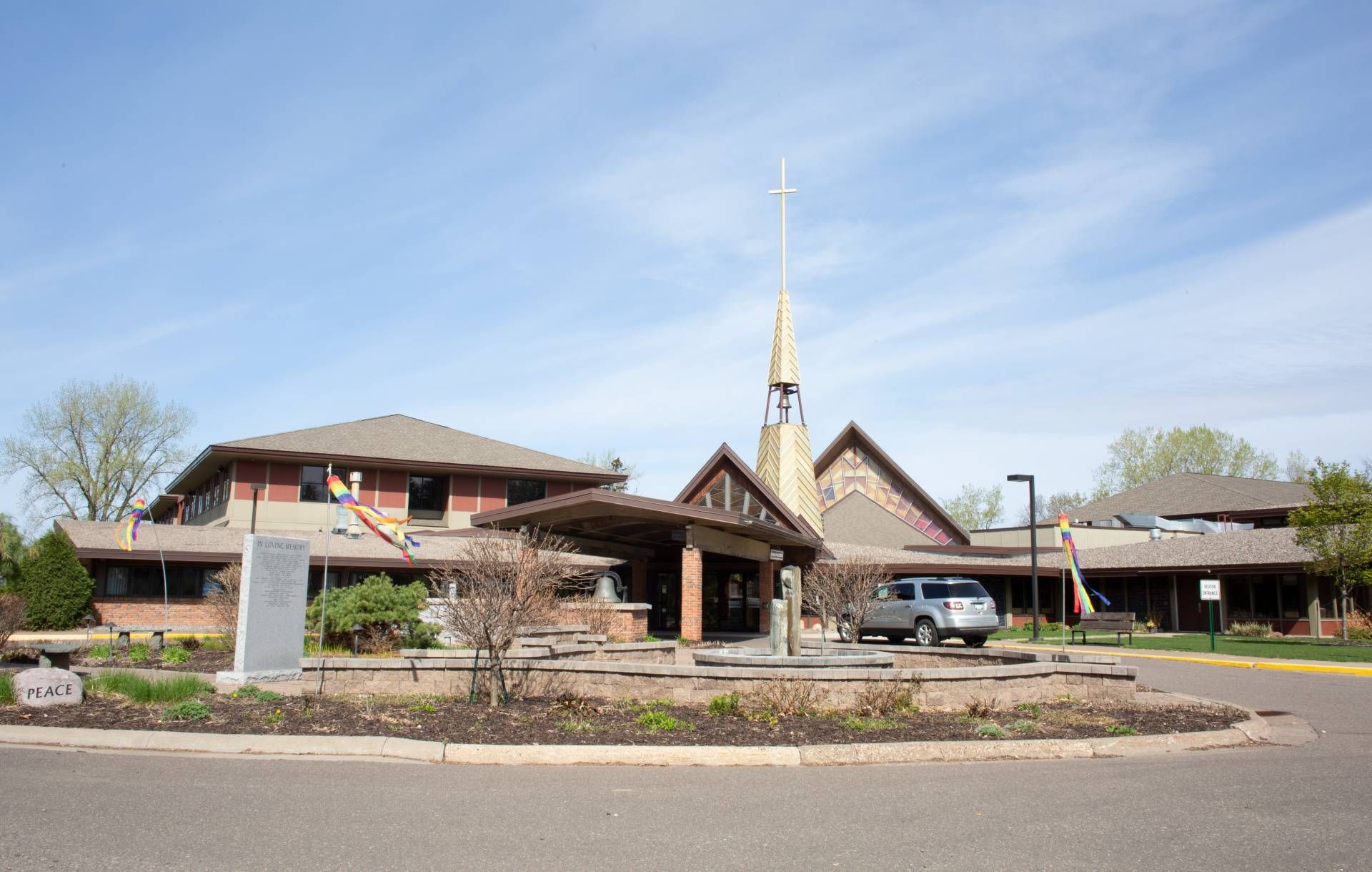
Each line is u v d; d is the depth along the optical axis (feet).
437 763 29.71
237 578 68.23
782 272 150.20
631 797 25.07
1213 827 22.39
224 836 20.54
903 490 162.50
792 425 142.82
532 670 43.57
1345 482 99.40
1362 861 19.77
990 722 37.04
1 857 18.67
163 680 40.88
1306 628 115.14
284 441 119.75
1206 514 180.24
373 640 63.10
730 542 95.55
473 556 47.50
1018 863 19.47
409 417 139.85
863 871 18.85
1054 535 159.53
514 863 19.02
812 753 30.58
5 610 57.11
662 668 41.50
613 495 80.89
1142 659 76.74
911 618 86.22
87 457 172.55
